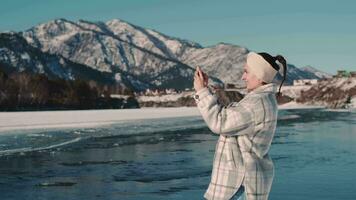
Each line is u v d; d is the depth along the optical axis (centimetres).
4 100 13712
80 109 16300
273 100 382
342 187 1567
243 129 369
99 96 18625
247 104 371
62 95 16162
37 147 3072
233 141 377
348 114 8938
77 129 4791
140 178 1859
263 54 389
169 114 9625
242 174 373
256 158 377
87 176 1914
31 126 5216
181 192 1560
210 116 365
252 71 390
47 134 4097
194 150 2927
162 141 3584
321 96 16575
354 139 3528
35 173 1998
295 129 4769
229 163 375
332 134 4041
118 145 3253
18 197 1496
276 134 4109
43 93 15125
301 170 1983
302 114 9038
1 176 1917
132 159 2480
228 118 364
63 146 3152
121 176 1914
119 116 8456
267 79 389
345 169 2000
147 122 6378
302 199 1375
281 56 396
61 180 1823
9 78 14750
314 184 1631
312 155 2528
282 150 2798
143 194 1534
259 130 372
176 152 2816
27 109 14288
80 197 1495
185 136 4094
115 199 1455
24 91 14675
